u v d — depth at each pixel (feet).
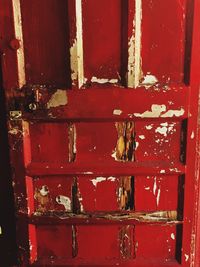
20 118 5.36
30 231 5.88
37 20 5.10
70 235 5.96
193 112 5.29
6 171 5.89
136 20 4.95
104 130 5.48
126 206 5.78
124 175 5.61
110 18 5.02
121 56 5.15
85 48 5.14
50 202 5.80
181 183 5.65
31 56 5.23
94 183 5.69
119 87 5.22
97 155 5.58
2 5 5.00
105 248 6.01
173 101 5.23
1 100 5.57
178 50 5.15
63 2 5.01
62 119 5.35
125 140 5.51
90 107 5.25
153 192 5.71
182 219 5.75
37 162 5.63
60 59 5.22
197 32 5.02
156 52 5.16
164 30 5.08
